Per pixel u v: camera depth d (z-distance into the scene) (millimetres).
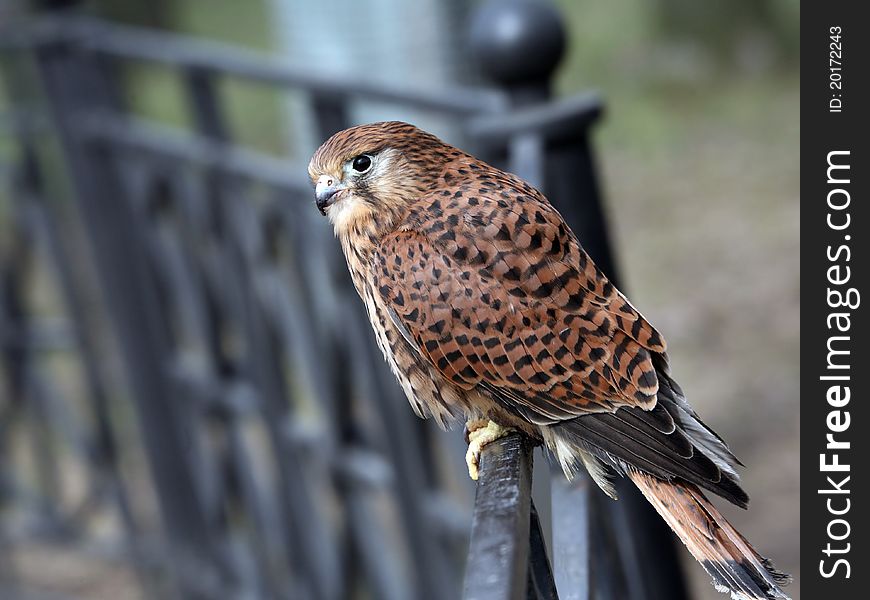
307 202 9242
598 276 5910
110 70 11031
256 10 27906
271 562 11117
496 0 7438
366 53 11273
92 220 11219
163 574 12898
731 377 15633
